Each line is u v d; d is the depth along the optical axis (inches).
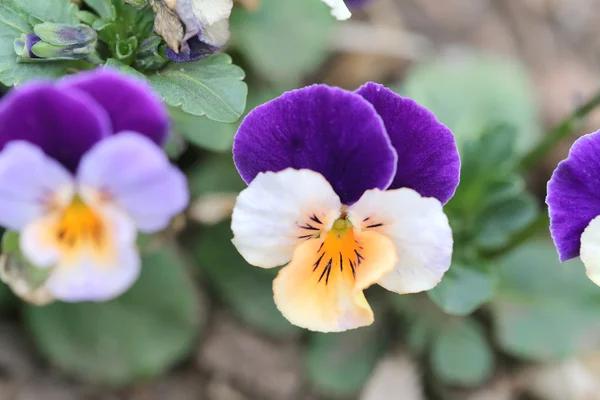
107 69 10.4
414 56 16.8
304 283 10.3
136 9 11.3
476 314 14.7
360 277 10.2
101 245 9.9
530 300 14.4
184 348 13.7
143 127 10.1
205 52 10.9
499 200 13.1
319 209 10.3
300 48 14.7
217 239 14.1
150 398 14.0
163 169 9.7
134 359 13.6
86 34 10.9
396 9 17.3
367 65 16.4
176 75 11.2
